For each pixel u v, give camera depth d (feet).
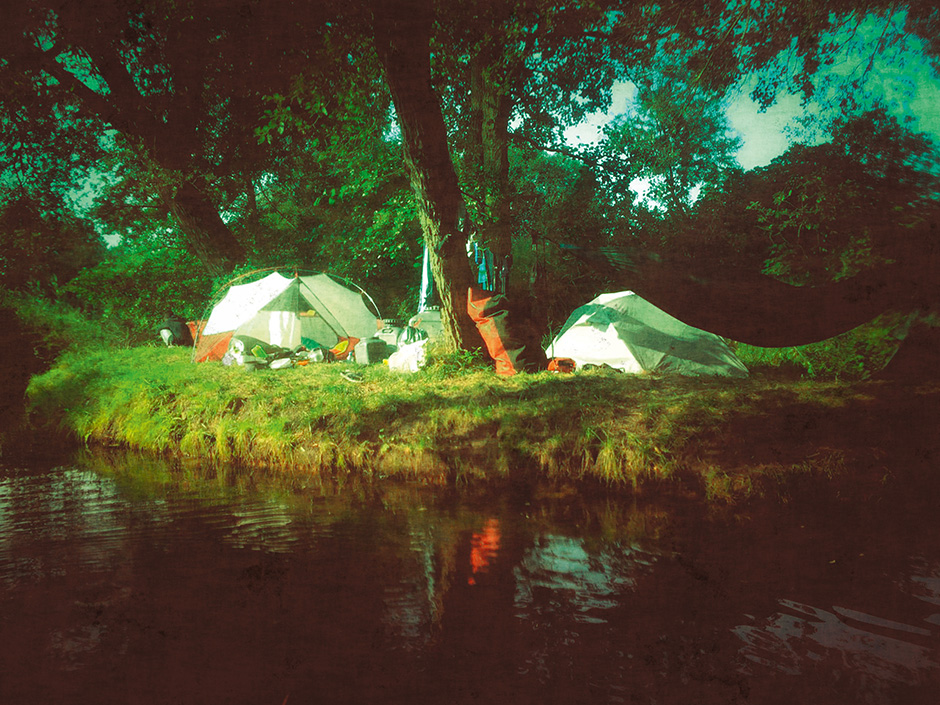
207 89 36.27
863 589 11.77
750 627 10.66
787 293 17.95
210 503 17.88
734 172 31.48
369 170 43.19
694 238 31.50
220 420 23.22
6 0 27.89
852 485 16.10
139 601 12.01
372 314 38.70
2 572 13.26
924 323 20.56
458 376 26.07
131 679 9.48
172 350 39.09
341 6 24.49
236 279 38.42
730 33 25.40
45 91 33.09
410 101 24.80
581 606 11.62
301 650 10.28
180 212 44.65
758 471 16.79
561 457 18.65
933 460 16.43
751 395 20.53
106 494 18.71
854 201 24.90
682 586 12.20
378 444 20.57
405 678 9.20
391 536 15.25
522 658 10.00
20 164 34.42
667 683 9.23
